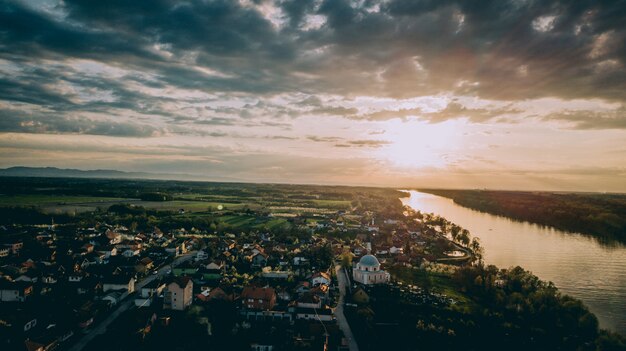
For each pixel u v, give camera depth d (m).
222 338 143.25
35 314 148.38
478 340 151.88
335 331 148.62
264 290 171.88
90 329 148.00
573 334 158.62
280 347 136.75
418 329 156.25
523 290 196.62
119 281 185.38
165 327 148.12
